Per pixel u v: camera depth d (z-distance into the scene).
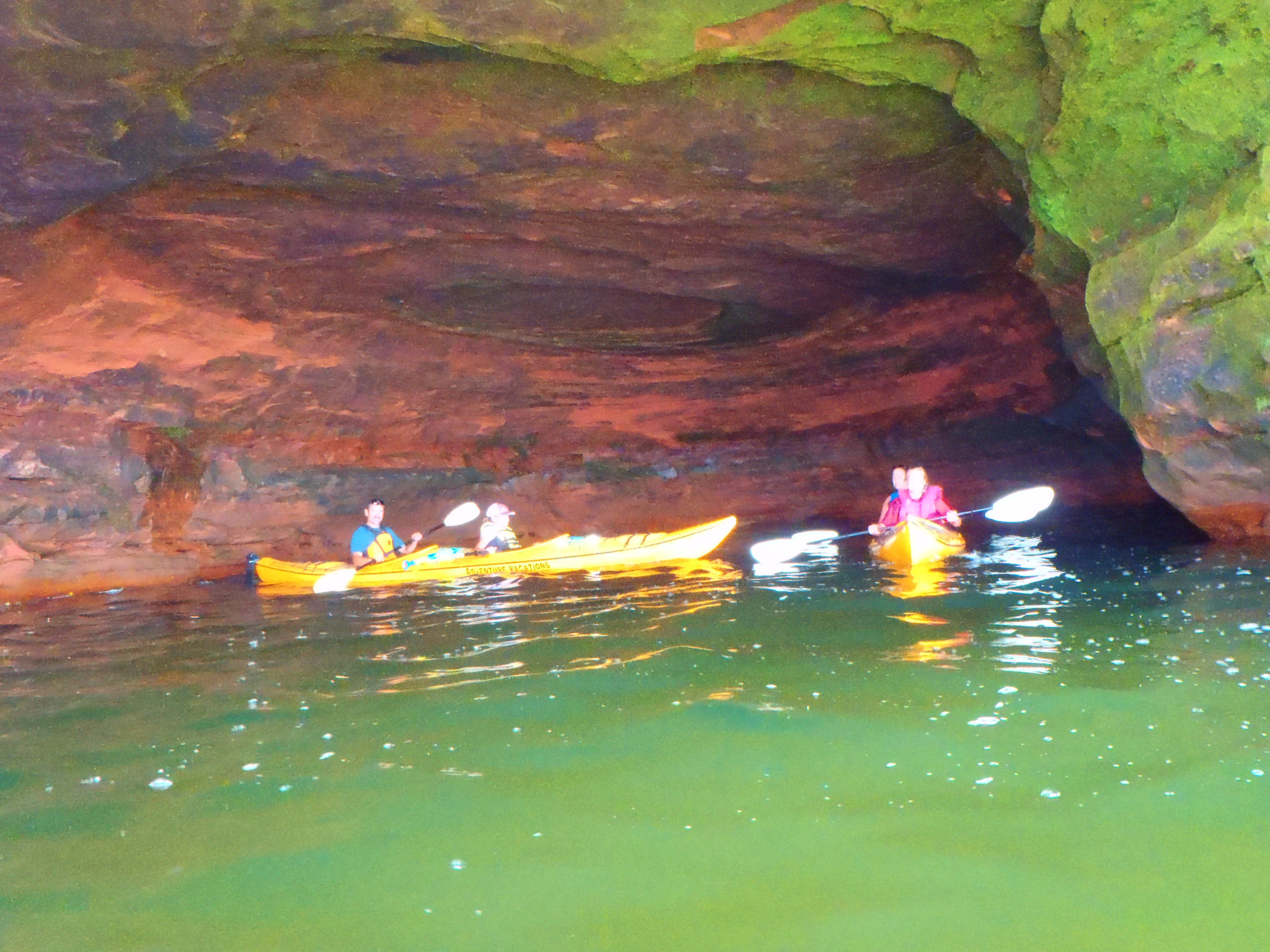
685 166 6.21
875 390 11.19
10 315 7.09
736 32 5.05
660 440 11.75
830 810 2.54
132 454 8.52
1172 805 2.45
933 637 4.44
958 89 5.66
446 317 9.16
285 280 7.96
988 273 8.62
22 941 2.10
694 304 9.12
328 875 2.33
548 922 2.08
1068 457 11.03
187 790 2.92
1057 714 3.16
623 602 6.08
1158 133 5.42
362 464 10.14
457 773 2.95
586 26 4.88
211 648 5.26
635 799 2.68
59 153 5.32
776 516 11.91
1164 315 5.64
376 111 5.60
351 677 4.32
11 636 5.95
